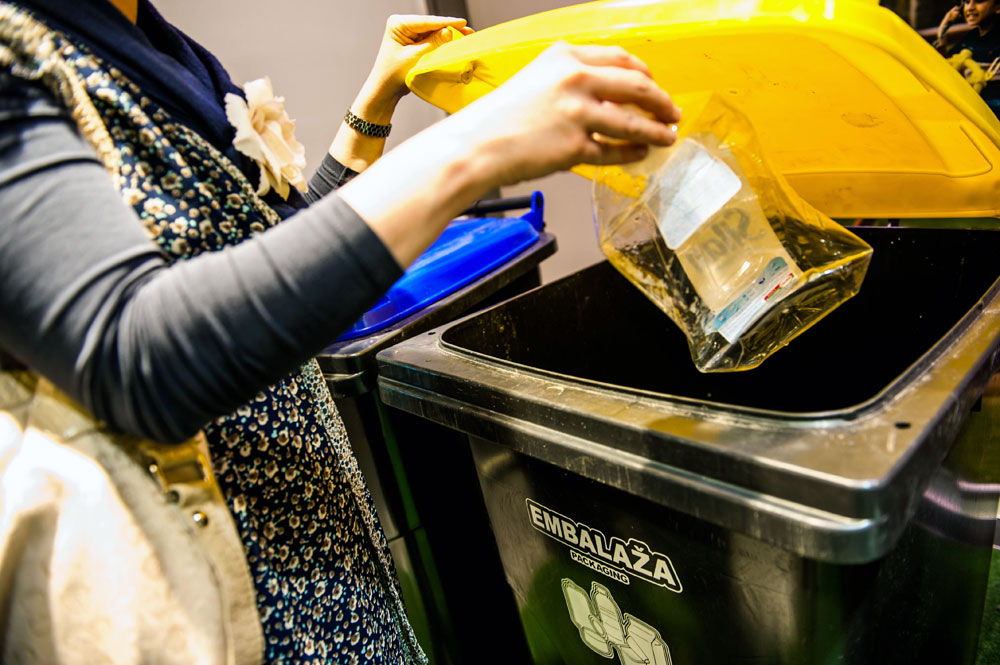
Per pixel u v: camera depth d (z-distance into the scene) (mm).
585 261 2062
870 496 366
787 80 591
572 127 365
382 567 654
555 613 757
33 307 317
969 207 755
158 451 427
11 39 326
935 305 814
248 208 497
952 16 1102
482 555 1069
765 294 507
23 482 407
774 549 487
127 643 430
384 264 352
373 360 840
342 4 1680
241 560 463
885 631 563
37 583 424
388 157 369
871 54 480
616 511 591
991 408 708
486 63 625
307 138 1743
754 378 934
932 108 580
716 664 586
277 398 521
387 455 892
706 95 570
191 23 1502
